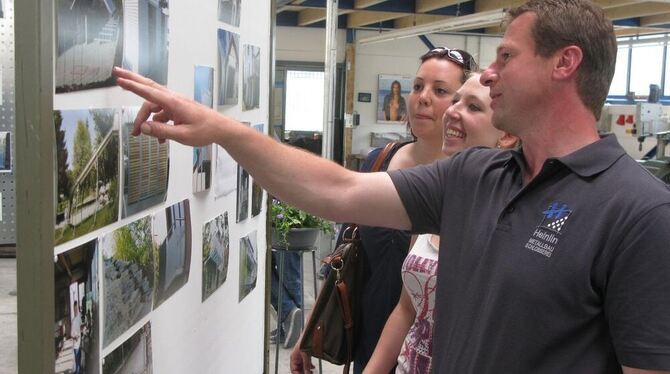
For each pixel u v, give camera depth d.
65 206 0.76
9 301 4.02
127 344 0.95
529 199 1.05
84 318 0.82
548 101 1.05
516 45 1.07
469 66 1.81
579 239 0.96
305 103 10.70
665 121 8.33
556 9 1.03
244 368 1.58
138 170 0.96
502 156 1.19
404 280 1.54
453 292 1.14
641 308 0.89
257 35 1.54
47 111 0.71
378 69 10.90
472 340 1.06
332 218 1.24
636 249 0.91
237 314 1.50
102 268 0.86
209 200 1.27
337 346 1.75
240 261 1.50
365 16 9.77
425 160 1.83
